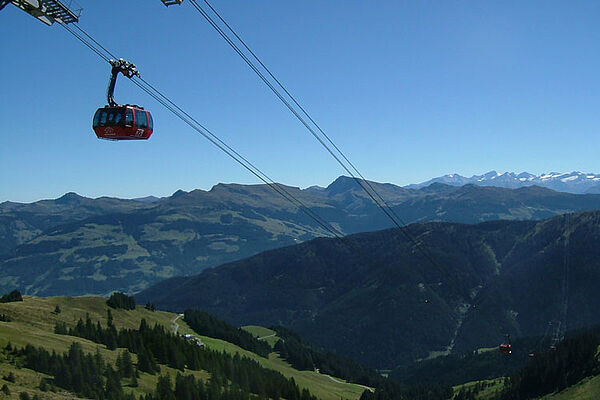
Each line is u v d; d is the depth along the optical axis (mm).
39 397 87625
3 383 90688
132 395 112562
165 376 128875
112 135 35000
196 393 125562
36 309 196875
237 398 132625
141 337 165125
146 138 36531
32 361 107062
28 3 24156
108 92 34750
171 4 27922
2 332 124812
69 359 111000
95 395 103625
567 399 164750
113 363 131375
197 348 175250
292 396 166125
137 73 33438
